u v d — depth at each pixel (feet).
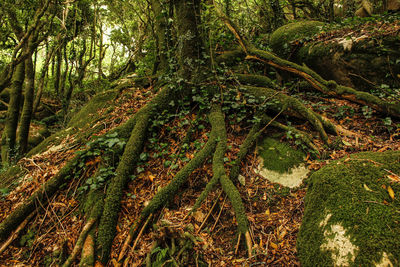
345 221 5.94
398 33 13.42
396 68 13.20
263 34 24.12
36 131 30.63
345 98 12.93
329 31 17.07
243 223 8.77
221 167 10.63
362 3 21.77
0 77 18.49
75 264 8.87
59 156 13.04
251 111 13.61
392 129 11.64
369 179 6.50
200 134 13.25
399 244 4.87
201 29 14.87
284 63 14.32
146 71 23.61
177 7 14.03
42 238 10.11
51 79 46.29
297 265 7.29
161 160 12.29
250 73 18.10
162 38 18.71
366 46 14.15
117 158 11.94
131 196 10.83
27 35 16.53
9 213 10.99
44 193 11.14
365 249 5.19
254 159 11.73
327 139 11.50
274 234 8.54
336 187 6.79
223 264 8.19
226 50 20.11
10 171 13.39
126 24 39.68
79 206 10.78
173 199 10.64
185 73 14.53
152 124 13.38
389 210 5.54
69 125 17.71
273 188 10.32
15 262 9.57
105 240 9.32
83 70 39.19
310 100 15.49
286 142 11.91
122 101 17.07
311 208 7.31
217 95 13.75
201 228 9.44
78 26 37.11
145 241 9.42
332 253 5.78
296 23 20.10
